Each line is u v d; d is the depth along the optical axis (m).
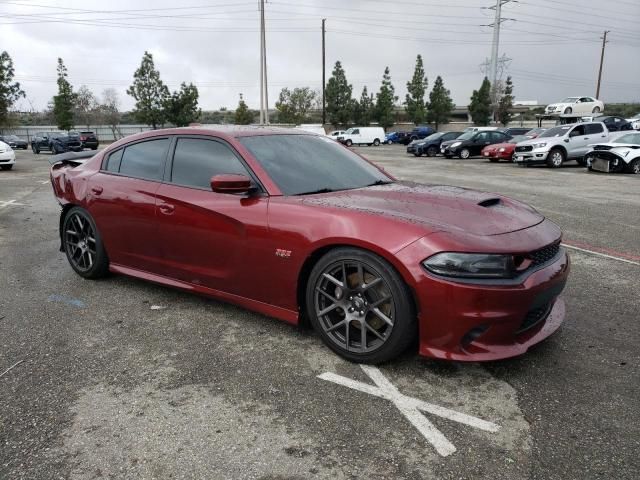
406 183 3.72
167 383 2.67
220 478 1.94
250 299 3.28
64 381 2.70
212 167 3.48
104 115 65.25
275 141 3.61
